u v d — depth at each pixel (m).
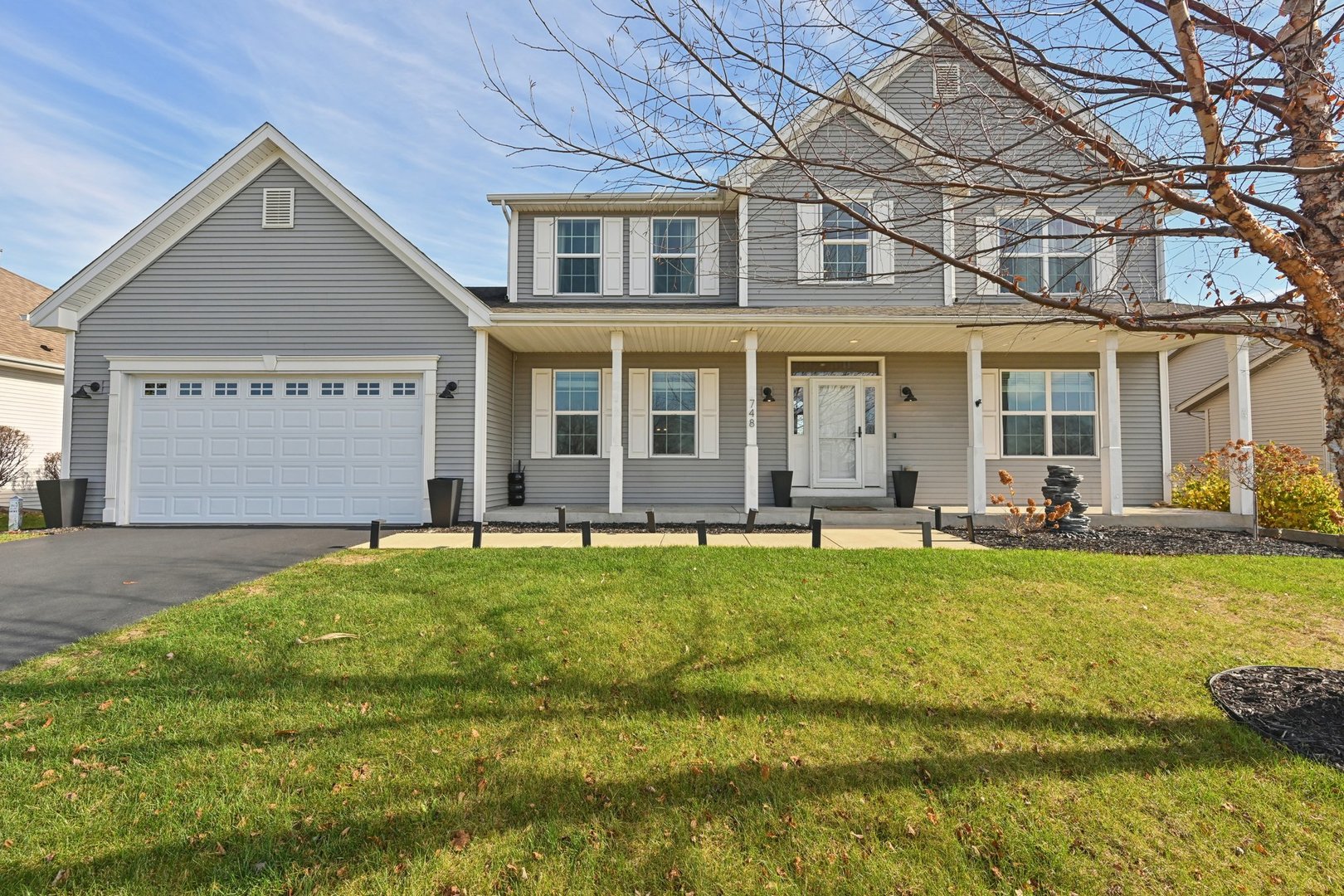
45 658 4.14
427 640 4.50
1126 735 3.25
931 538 7.82
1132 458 12.12
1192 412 18.95
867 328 10.30
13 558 7.21
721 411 12.30
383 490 10.44
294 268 10.55
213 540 8.47
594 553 7.21
